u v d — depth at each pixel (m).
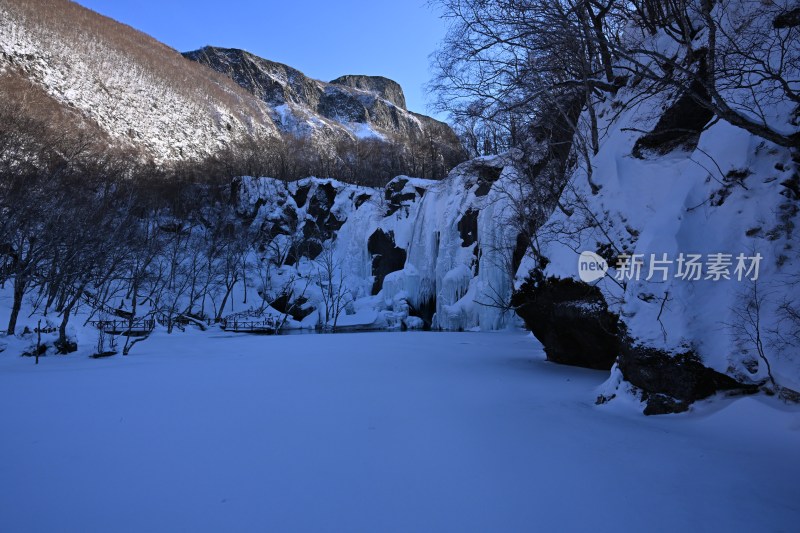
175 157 79.62
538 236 13.73
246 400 8.49
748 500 4.11
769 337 6.27
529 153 17.12
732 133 8.12
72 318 29.70
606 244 10.42
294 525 3.75
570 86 13.34
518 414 7.28
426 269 42.88
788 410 5.72
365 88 191.00
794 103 7.38
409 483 4.61
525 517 3.88
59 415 7.37
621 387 7.82
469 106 12.75
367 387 9.78
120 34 107.12
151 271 39.75
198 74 120.00
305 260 52.53
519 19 10.03
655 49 11.63
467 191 38.78
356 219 53.72
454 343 20.77
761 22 8.56
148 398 8.71
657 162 10.30
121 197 37.78
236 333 34.75
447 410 7.60
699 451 5.31
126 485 4.56
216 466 5.09
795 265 6.57
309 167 71.12
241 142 78.69
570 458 5.24
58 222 25.56
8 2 75.56
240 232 50.41
